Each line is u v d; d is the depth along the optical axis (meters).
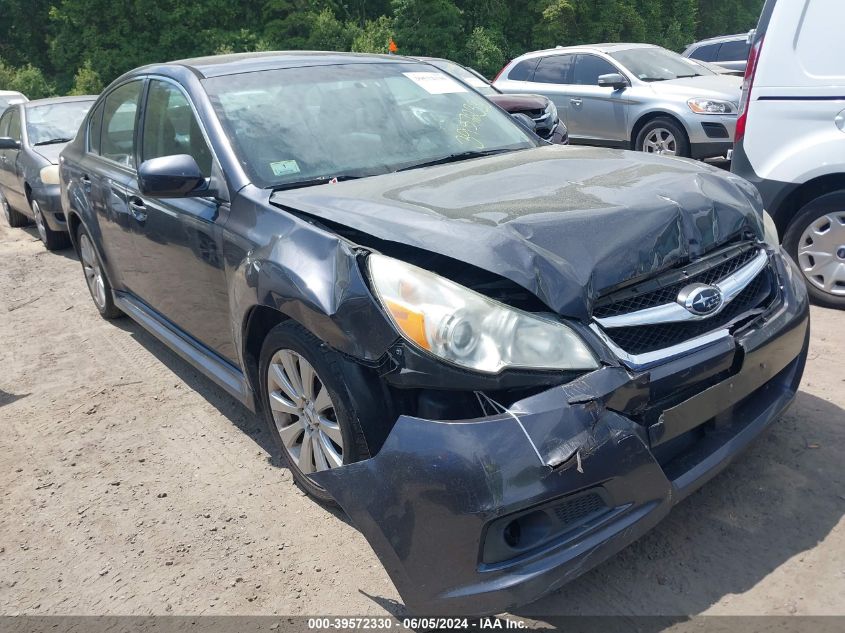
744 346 2.43
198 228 3.28
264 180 3.11
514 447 2.02
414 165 3.38
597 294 2.22
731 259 2.62
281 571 2.67
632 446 2.13
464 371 2.11
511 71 11.39
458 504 2.02
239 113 3.38
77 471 3.48
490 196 2.64
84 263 5.47
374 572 2.62
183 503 3.14
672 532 2.66
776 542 2.57
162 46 28.62
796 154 4.58
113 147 4.54
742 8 40.81
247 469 3.35
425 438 2.09
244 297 2.82
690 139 8.92
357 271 2.35
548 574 2.06
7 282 6.93
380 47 27.08
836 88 4.39
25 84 28.28
